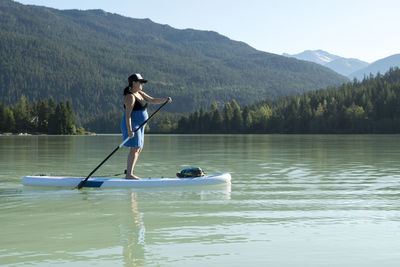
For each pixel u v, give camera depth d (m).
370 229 5.43
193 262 4.13
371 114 146.75
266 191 8.86
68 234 5.16
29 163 16.80
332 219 6.02
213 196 8.19
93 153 24.94
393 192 8.66
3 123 154.50
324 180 10.80
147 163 16.61
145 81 9.91
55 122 159.62
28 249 4.55
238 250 4.52
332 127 149.12
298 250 4.52
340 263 4.11
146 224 5.71
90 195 8.41
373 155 21.34
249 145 38.06
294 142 46.69
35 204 7.34
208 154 23.17
